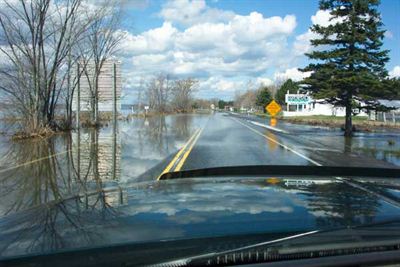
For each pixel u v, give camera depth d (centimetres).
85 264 159
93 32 3953
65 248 165
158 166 1391
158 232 177
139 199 245
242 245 164
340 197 242
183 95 11869
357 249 169
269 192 259
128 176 1202
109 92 4309
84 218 205
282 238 169
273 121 4438
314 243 169
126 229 182
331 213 203
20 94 2758
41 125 2767
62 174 1253
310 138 2784
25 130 2639
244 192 259
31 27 2756
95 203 241
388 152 1988
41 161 1541
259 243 166
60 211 228
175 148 2003
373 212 205
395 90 3084
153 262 159
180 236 171
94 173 1266
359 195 249
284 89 10756
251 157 1648
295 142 2430
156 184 315
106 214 209
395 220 192
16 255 164
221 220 192
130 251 162
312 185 290
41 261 160
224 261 161
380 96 3177
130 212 211
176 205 224
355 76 3019
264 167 448
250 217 196
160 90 9125
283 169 453
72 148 1998
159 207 221
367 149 2122
